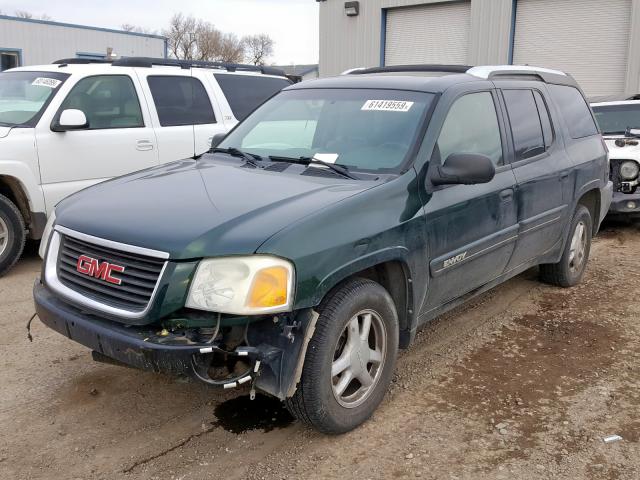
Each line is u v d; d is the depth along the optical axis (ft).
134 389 12.68
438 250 12.41
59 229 11.16
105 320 10.05
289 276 9.55
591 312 17.46
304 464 10.34
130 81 22.80
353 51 72.64
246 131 15.49
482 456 10.59
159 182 12.41
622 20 55.36
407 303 12.07
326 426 10.67
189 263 9.45
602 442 11.02
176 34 225.56
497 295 18.76
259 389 9.98
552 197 16.56
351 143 13.19
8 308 17.13
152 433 11.18
